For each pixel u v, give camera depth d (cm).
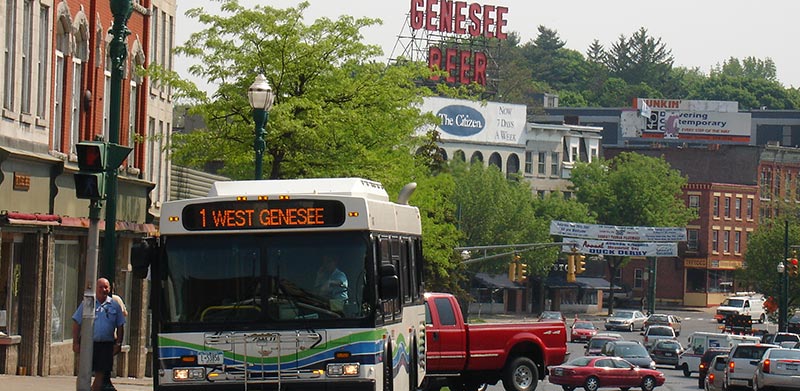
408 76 4888
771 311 12575
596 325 15000
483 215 14475
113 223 2797
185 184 6303
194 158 4797
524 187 15212
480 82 16112
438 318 4119
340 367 2341
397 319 2684
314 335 2344
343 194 2464
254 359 2344
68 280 4328
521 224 14775
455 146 15600
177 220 2369
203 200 2369
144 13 5062
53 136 4138
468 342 4159
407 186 3128
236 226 2362
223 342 2344
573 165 17225
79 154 2605
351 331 2347
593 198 17038
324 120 4594
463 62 16062
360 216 2367
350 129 4712
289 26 4669
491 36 16612
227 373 2344
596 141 17725
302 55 4678
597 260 17375
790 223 13512
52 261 4028
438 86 5256
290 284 2358
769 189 19488
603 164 17188
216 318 2353
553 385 7188
